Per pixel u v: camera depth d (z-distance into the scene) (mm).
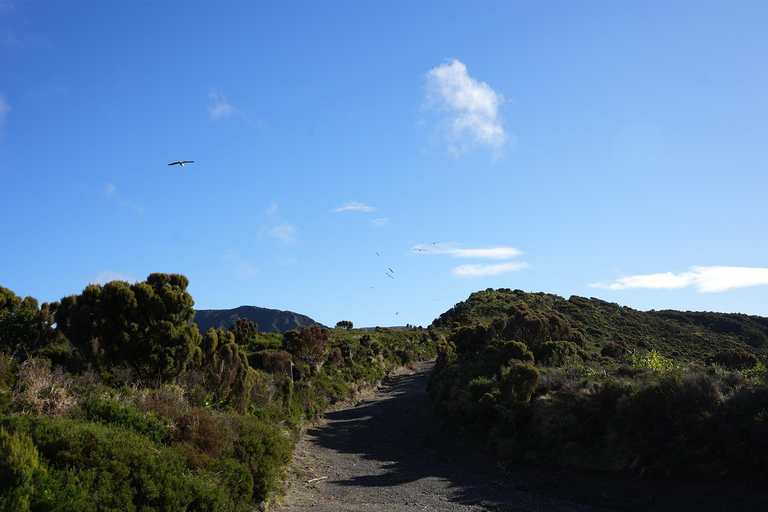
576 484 12273
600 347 47781
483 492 12242
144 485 6840
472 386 18406
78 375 10938
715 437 11312
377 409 25781
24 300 18344
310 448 16609
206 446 9219
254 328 36406
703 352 53094
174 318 14109
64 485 6141
